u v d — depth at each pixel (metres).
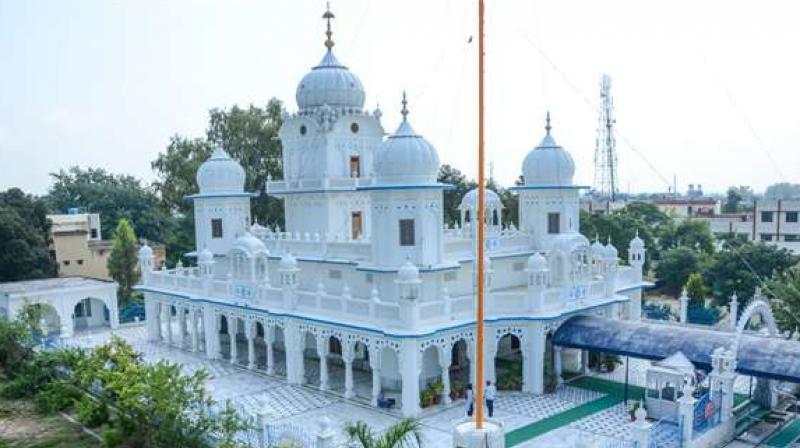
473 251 36.44
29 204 64.31
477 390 15.64
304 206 41.62
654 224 93.62
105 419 28.31
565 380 33.75
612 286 35.84
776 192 184.12
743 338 28.00
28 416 29.98
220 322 45.06
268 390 33.31
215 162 44.84
